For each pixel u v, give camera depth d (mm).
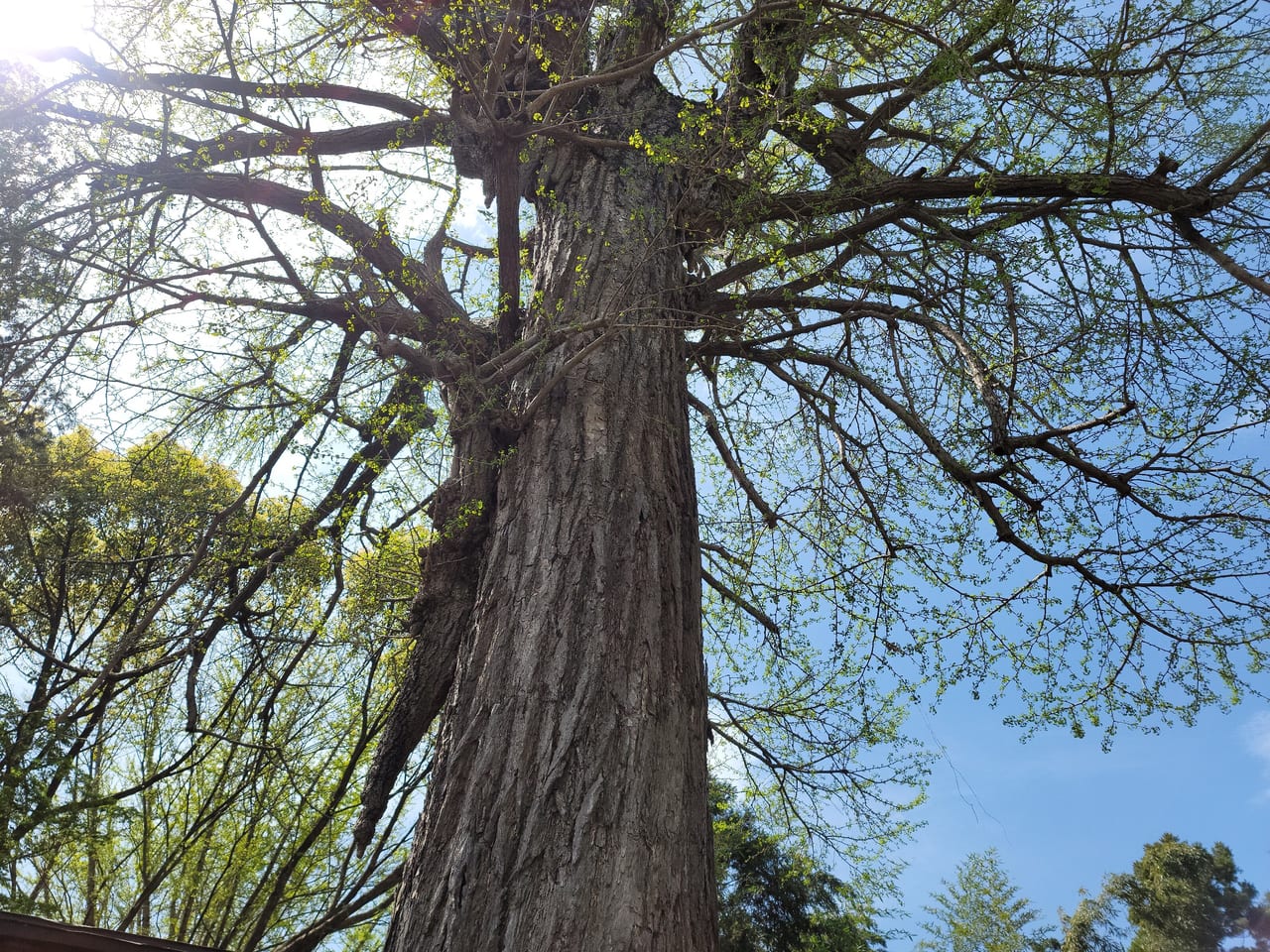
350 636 5152
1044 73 3852
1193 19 4004
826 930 11211
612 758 2695
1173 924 19125
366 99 4574
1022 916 16016
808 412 5422
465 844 2584
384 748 3363
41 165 4316
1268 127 3754
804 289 4520
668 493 3570
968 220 4461
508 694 2893
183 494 5934
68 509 6629
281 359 3877
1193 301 4051
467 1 4129
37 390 4438
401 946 2490
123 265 4180
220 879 7438
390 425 4031
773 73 4559
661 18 4953
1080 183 4000
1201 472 3977
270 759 5785
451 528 3605
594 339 3803
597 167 4887
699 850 2688
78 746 4785
